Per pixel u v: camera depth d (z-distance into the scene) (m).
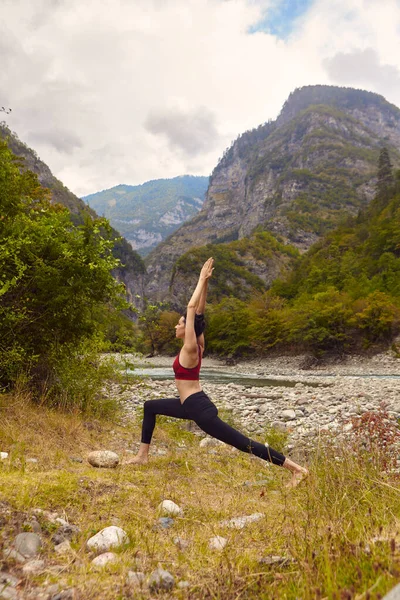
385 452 4.57
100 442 5.76
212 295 155.62
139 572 2.27
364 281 84.56
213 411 3.88
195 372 3.93
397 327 60.06
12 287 6.78
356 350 61.03
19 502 2.89
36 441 4.90
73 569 2.26
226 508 3.74
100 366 7.76
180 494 3.98
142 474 4.37
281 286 114.25
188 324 3.84
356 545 2.22
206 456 6.14
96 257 7.52
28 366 6.88
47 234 7.20
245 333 71.19
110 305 8.27
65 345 7.47
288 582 2.05
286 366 61.72
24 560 2.29
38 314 7.05
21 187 8.14
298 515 3.37
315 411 13.47
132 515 3.19
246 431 9.45
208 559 2.48
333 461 4.23
